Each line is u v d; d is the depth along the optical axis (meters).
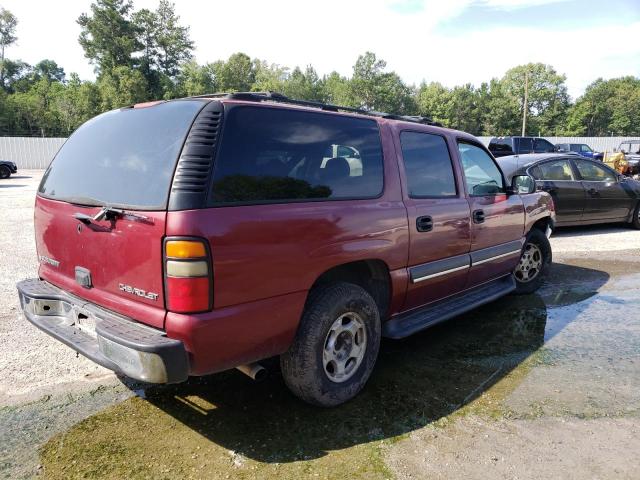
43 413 3.04
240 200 2.49
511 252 4.90
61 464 2.54
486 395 3.32
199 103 2.60
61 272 3.14
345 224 2.97
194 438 2.79
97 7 64.50
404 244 3.45
